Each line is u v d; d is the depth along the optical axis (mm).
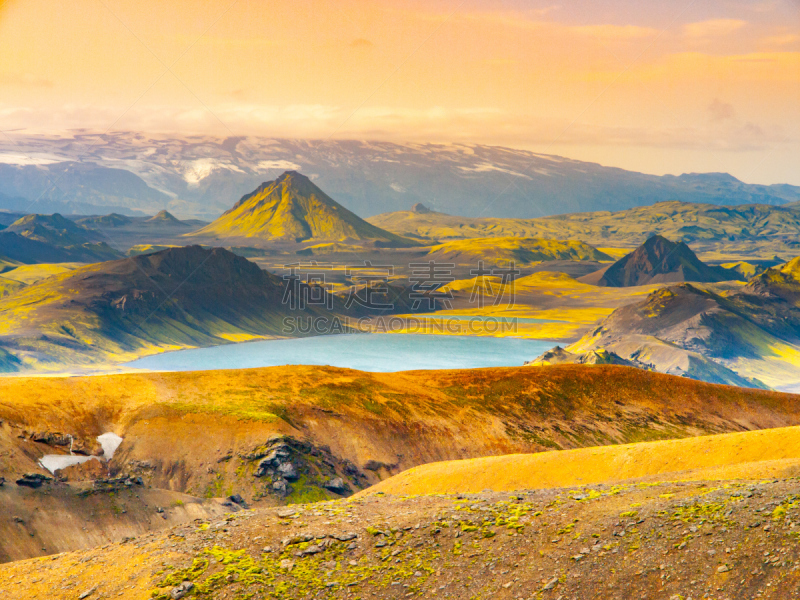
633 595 19875
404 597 22469
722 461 49719
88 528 63750
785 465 35469
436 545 25719
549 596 20906
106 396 101688
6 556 55406
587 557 22500
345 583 23609
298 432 104938
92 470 86125
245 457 95375
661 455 52938
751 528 21375
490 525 26875
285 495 92250
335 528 28328
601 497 28922
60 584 25703
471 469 59750
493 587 22141
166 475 91062
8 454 77875
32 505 62625
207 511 76062
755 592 18250
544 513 27312
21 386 96188
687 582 19625
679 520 23562
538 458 57906
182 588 23625
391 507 31812
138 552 27828
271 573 24578
